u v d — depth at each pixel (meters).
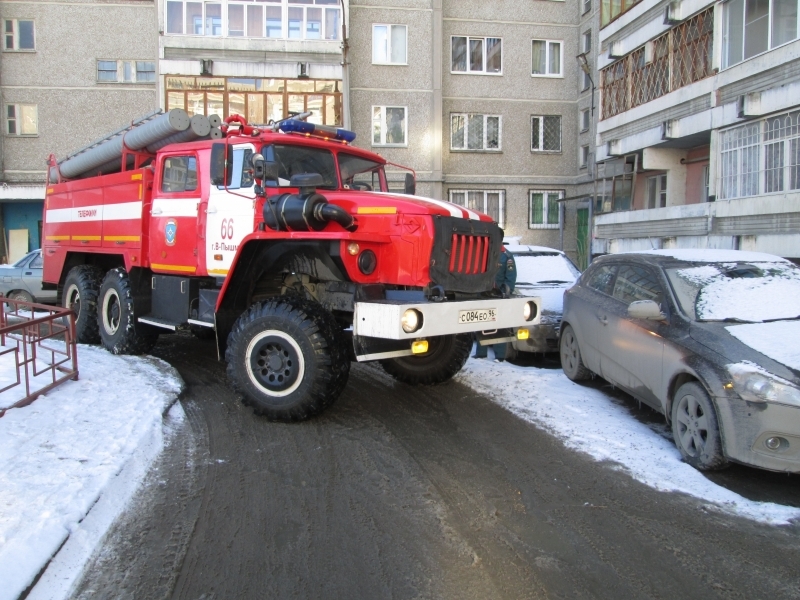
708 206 15.38
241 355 5.71
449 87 25.06
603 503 4.17
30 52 22.33
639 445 5.21
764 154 13.92
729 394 4.43
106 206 8.29
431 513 3.99
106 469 4.32
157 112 7.70
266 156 6.24
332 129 6.87
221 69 21.17
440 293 5.33
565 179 25.86
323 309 5.63
